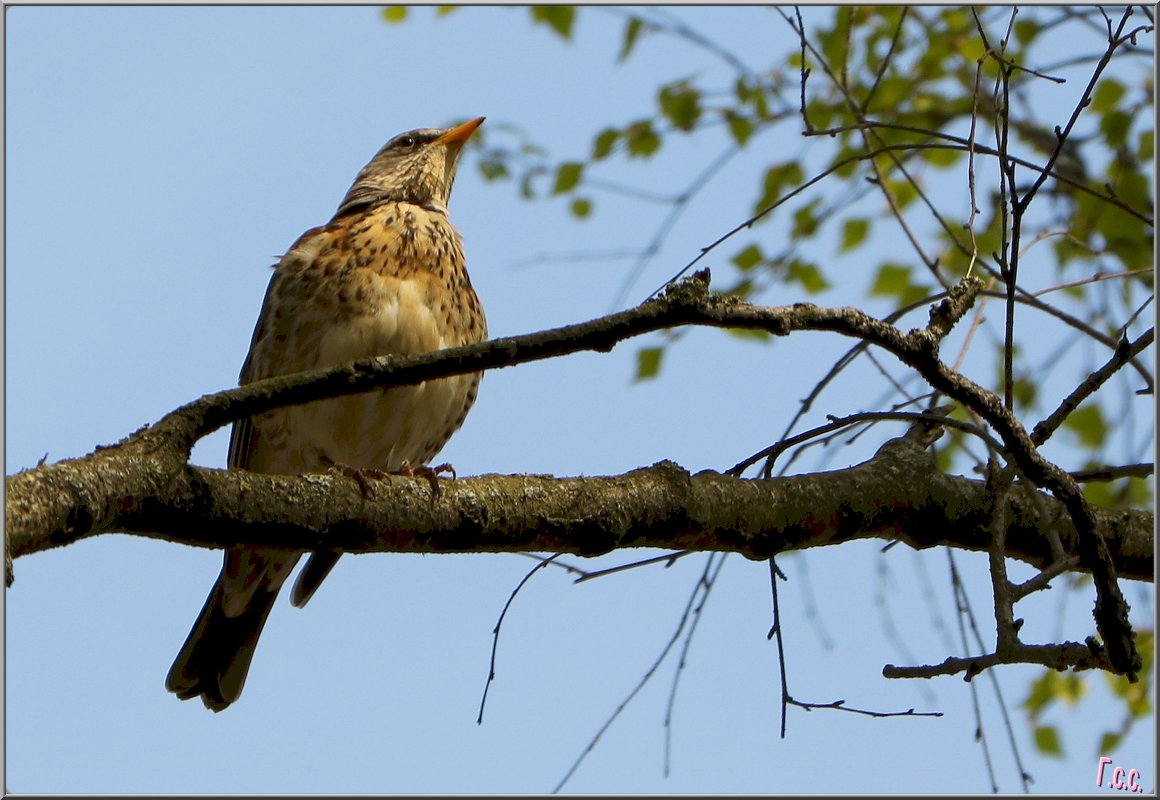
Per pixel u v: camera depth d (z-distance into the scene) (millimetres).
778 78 14406
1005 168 7617
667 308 6898
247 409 6770
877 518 8359
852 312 7301
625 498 7703
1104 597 7457
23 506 6012
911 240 9914
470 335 11484
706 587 9266
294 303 10992
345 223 11625
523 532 7512
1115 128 13102
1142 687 12703
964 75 13898
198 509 6688
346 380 6816
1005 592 7207
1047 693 13367
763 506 8031
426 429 11242
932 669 6992
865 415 7965
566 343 6871
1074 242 11625
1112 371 8109
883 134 13875
